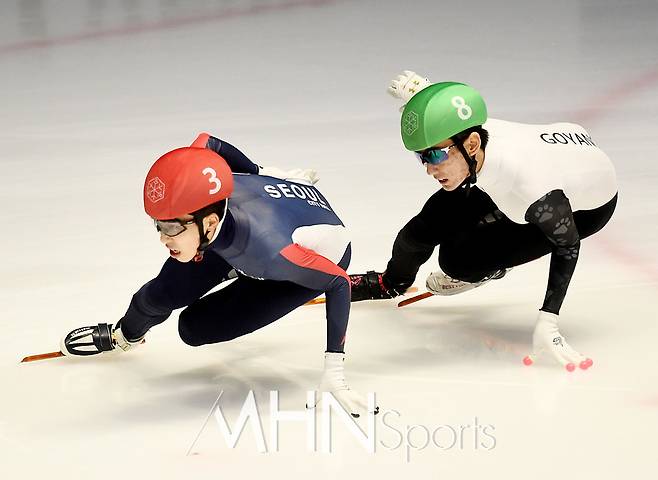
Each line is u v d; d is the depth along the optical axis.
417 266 11.59
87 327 10.59
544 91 22.81
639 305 11.91
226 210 8.73
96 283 12.88
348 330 11.55
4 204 16.11
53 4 36.09
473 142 9.44
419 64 26.12
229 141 19.47
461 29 30.84
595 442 8.70
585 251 13.71
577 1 35.03
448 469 8.32
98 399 9.86
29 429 9.23
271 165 17.91
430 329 11.55
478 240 10.96
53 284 12.84
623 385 9.84
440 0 36.31
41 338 11.28
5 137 20.20
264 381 10.27
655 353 10.59
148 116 21.67
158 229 8.49
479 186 9.85
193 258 8.84
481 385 9.95
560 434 8.87
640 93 22.47
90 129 20.70
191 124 20.94
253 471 8.38
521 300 12.37
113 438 9.04
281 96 23.23
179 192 8.21
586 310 11.80
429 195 16.28
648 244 13.90
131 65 26.83
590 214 10.92
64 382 10.25
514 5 34.72
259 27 32.00
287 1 36.53
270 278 9.01
